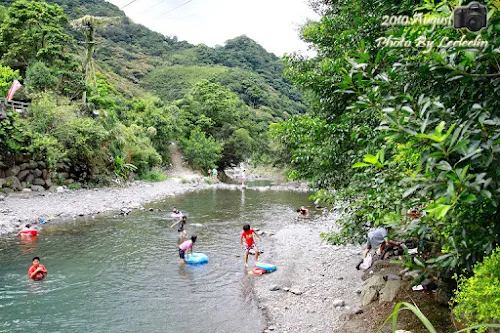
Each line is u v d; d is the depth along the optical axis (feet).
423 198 10.29
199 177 129.59
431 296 20.17
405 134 8.88
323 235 26.96
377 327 19.49
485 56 8.46
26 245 41.27
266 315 24.47
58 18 97.91
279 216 61.93
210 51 387.14
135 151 107.04
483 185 8.09
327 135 24.50
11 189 64.95
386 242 27.91
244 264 35.96
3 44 93.71
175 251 40.47
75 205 63.31
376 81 10.69
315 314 23.91
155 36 390.01
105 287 29.84
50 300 27.12
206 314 25.08
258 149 183.52
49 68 90.79
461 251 10.96
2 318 24.11
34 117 69.97
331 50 29.37
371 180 18.99
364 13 23.66
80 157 80.07
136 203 72.38
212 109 167.02
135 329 22.98
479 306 10.16
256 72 369.71
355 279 29.60
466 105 10.15
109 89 171.73
